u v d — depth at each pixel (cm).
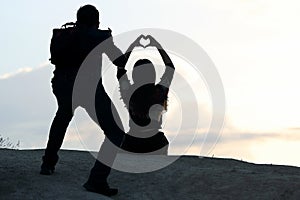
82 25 830
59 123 848
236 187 857
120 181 889
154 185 874
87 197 798
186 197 843
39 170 884
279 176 892
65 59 828
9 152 1005
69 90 830
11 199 782
